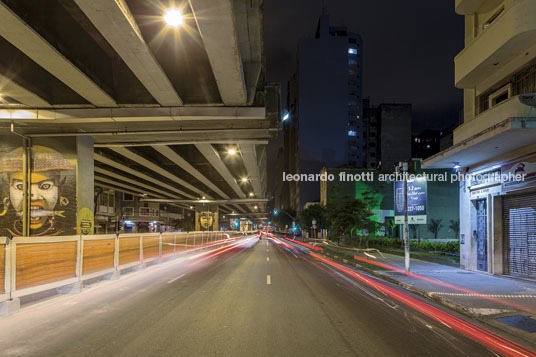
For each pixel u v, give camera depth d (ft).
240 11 38.93
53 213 66.74
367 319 23.71
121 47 38.96
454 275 45.65
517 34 35.88
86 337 19.02
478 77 47.14
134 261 48.21
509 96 43.14
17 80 49.29
